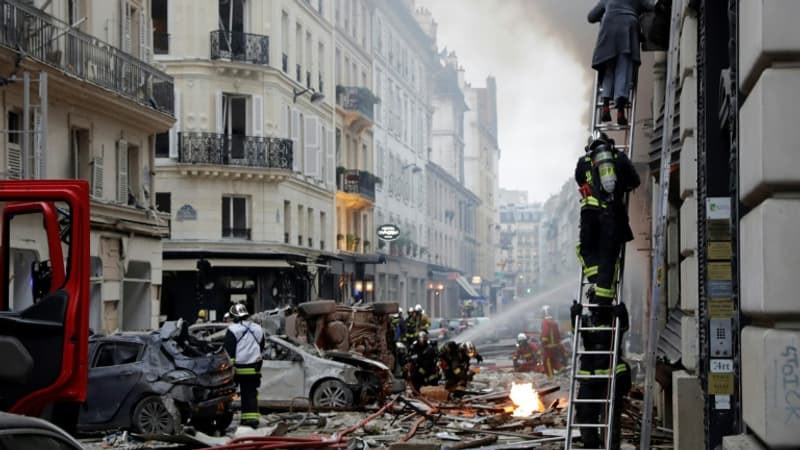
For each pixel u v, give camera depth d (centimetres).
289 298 4450
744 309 555
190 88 4106
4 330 816
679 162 1398
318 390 2016
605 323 989
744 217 560
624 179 1005
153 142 3416
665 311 1694
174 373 1598
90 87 2764
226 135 4153
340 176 5444
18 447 424
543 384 2577
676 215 1634
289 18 4575
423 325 2942
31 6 2441
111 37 3055
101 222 2855
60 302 823
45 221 845
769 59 499
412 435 1593
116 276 3009
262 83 4259
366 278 5903
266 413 2052
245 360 1636
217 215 4125
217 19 4153
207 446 1460
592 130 1109
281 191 4338
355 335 2498
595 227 984
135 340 1638
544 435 1546
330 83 5269
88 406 1591
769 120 495
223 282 4172
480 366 3522
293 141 4481
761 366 505
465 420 1777
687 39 1138
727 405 827
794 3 488
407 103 7388
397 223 6888
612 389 931
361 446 1438
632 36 1091
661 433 1497
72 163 2812
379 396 2050
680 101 1257
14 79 2323
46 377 814
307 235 4803
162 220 3431
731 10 627
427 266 7775
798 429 491
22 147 2530
